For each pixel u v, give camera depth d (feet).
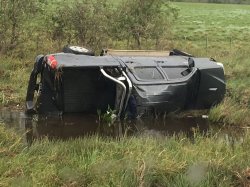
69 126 27.68
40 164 19.15
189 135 26.53
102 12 52.31
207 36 83.97
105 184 17.80
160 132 26.94
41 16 52.54
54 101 28.86
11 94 33.35
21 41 48.80
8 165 18.80
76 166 19.39
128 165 18.90
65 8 51.67
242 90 35.65
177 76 29.32
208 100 30.35
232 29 105.40
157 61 30.04
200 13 156.87
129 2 55.88
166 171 18.89
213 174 18.74
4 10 47.26
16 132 25.38
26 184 17.37
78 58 28.07
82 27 51.31
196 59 30.68
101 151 21.53
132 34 55.26
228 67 46.93
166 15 59.82
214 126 28.66
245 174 18.81
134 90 27.91
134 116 28.25
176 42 68.59
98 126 27.81
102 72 27.32
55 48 49.57
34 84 29.58
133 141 22.53
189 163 19.75
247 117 29.89
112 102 29.50
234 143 23.71
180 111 29.60
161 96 28.12
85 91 28.81
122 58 29.50
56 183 17.88
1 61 41.93
